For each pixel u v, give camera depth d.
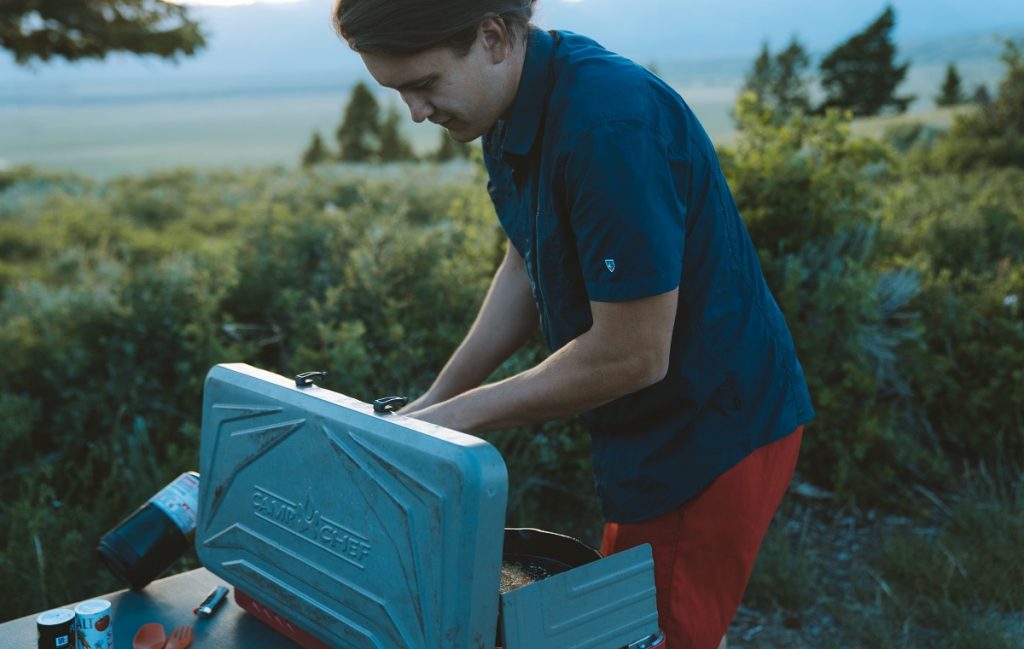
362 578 1.24
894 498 3.45
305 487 1.33
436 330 3.58
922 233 5.32
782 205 3.67
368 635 1.25
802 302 3.56
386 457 1.18
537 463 3.24
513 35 1.29
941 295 4.00
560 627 1.21
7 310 4.89
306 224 4.59
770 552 2.96
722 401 1.50
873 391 3.47
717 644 1.63
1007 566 2.85
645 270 1.27
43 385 3.63
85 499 3.00
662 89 1.35
